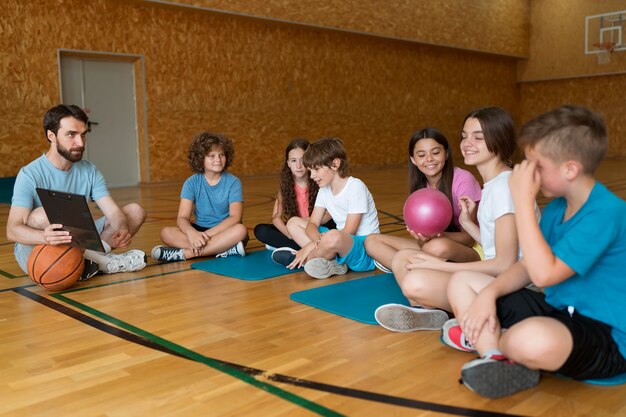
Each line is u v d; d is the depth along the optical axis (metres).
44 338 2.01
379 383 1.58
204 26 8.84
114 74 8.26
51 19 7.43
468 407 1.42
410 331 1.99
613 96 12.90
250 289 2.61
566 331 1.36
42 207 2.69
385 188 7.50
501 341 1.45
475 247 2.63
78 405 1.50
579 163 1.35
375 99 11.30
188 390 1.57
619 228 1.38
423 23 11.39
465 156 1.93
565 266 1.37
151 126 8.51
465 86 13.02
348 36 10.66
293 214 3.29
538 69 13.79
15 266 3.22
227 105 9.22
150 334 2.04
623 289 1.42
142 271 3.01
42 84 7.43
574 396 1.46
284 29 9.76
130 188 8.16
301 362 1.75
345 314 2.17
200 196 3.39
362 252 2.83
